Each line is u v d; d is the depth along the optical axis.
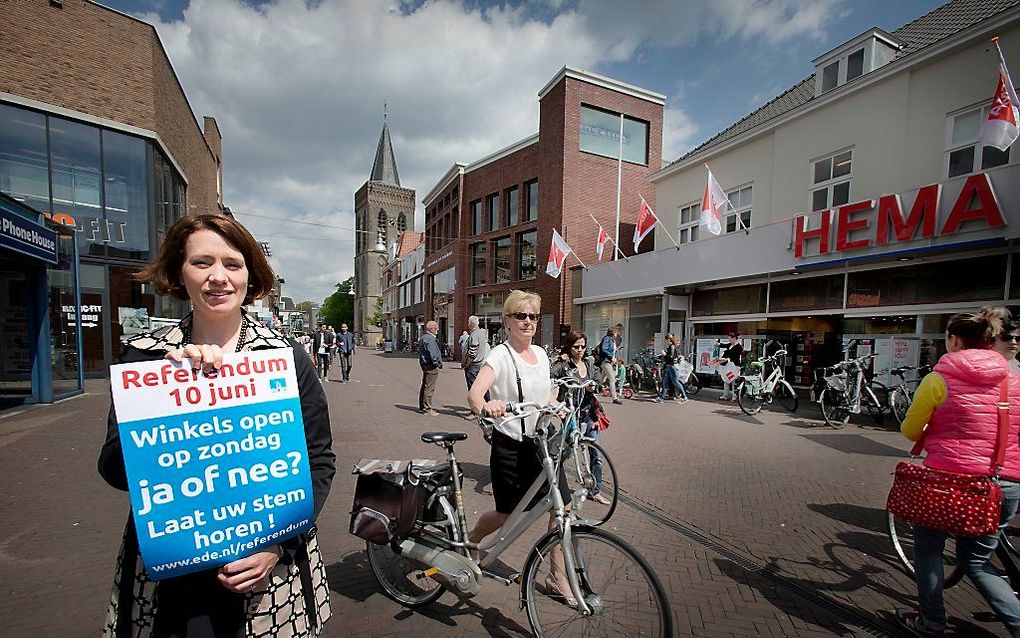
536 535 3.53
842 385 7.68
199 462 1.21
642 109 18.86
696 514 3.95
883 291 8.56
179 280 1.37
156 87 13.06
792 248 9.55
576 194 17.78
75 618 2.35
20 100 10.89
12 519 3.49
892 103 9.07
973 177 7.03
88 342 12.08
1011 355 2.57
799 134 10.77
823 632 2.42
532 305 2.52
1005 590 2.12
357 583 2.80
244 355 1.31
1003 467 2.41
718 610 2.60
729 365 10.43
